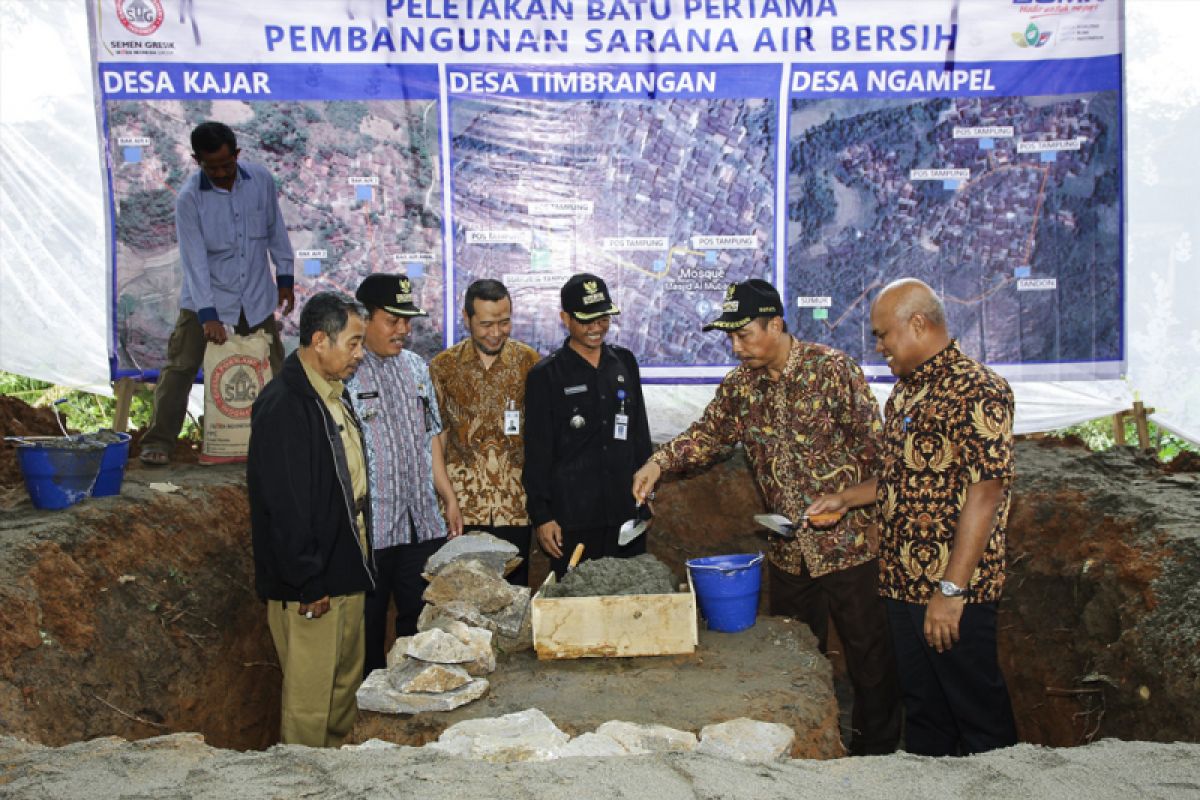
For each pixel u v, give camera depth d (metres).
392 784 2.71
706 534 6.89
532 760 3.06
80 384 6.77
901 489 3.97
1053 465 6.29
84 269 6.67
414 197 6.57
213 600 5.35
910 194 6.60
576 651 4.39
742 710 3.88
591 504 5.29
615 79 6.52
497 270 6.64
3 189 6.59
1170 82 6.53
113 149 6.46
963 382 3.79
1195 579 4.54
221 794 2.68
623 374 5.38
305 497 4.21
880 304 3.93
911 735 4.24
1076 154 6.55
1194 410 6.65
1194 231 6.58
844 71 6.52
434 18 6.46
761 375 4.89
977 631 3.91
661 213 6.62
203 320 6.09
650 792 2.65
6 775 2.86
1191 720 4.07
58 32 6.55
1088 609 5.07
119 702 4.31
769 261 6.65
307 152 6.52
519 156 6.57
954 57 6.50
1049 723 5.28
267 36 6.44
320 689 4.42
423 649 4.02
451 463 5.48
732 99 6.54
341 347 4.27
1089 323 6.65
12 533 4.61
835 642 6.26
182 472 6.21
